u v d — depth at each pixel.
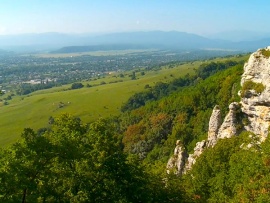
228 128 63.69
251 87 59.47
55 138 34.56
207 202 48.72
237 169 45.56
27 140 31.17
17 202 29.47
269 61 56.50
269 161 38.00
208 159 57.94
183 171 75.38
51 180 34.06
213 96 132.38
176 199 41.81
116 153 37.72
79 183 34.78
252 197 34.34
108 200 35.69
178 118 140.88
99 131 37.97
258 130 58.41
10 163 28.86
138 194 36.91
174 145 121.88
